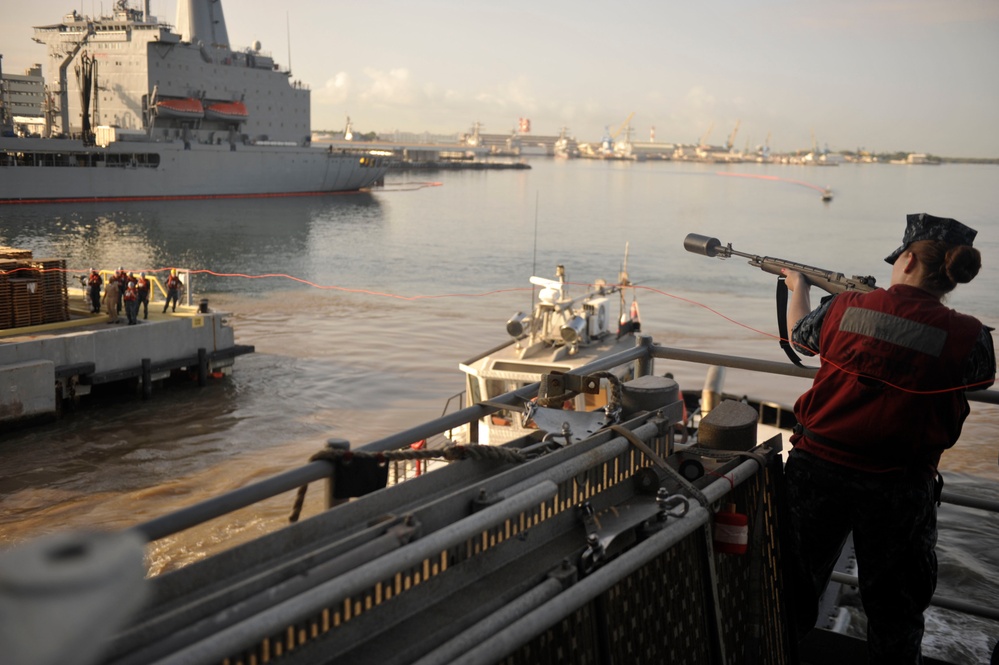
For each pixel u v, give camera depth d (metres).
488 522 2.26
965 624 6.65
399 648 2.06
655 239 89.94
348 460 2.46
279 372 32.88
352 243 81.06
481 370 16.73
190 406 28.59
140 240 76.81
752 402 21.91
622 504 2.99
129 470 22.44
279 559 2.06
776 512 3.51
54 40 110.81
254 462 23.12
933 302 3.07
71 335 28.14
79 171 94.88
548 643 2.33
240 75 114.19
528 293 53.00
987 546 14.49
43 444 24.73
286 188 120.19
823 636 4.29
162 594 1.81
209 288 53.62
